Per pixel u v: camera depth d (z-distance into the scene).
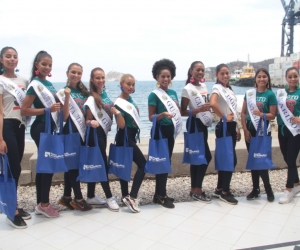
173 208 3.46
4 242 2.71
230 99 3.54
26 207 3.59
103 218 3.21
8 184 2.91
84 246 2.62
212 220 3.13
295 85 3.55
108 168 3.48
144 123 12.51
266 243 2.63
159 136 3.39
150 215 3.27
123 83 3.35
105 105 3.35
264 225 3.00
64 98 3.17
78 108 3.26
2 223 3.11
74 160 3.26
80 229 2.95
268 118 3.50
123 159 3.33
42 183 3.19
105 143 3.40
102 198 3.93
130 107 3.33
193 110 3.53
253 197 3.71
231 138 3.46
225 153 3.46
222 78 3.56
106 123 3.36
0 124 2.80
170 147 3.52
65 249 2.58
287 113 3.50
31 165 4.45
